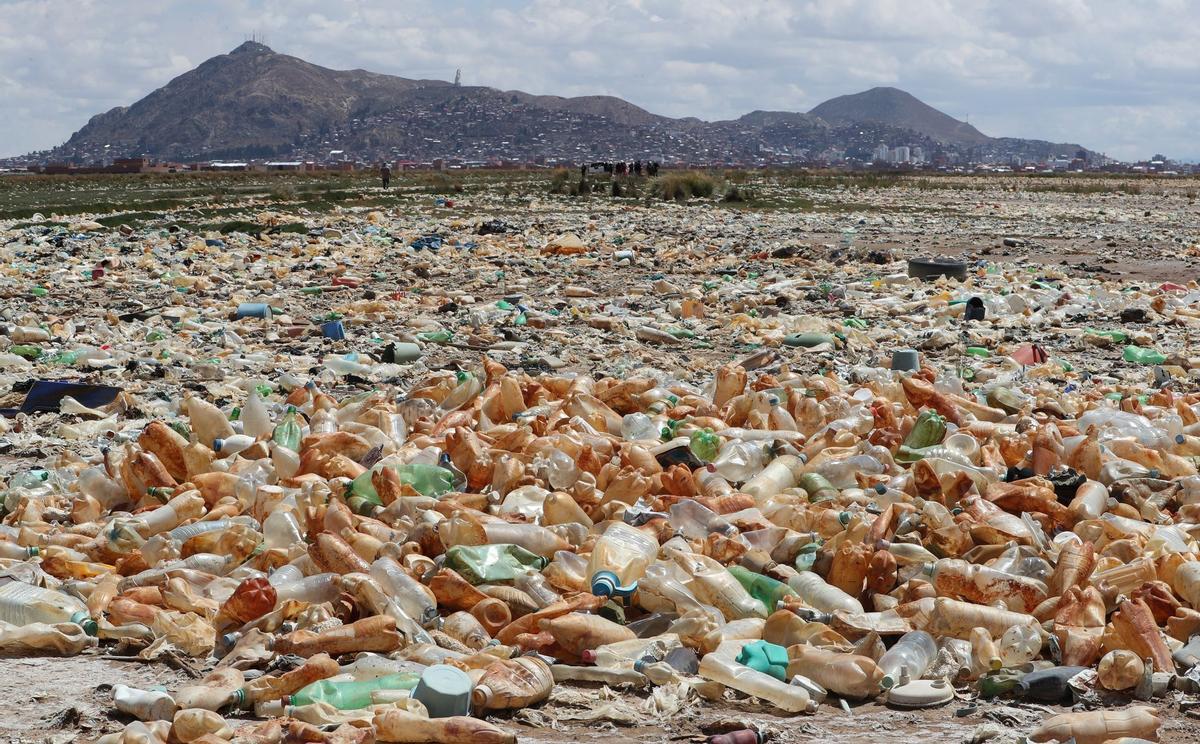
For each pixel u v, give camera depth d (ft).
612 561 20.47
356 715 17.80
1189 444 25.57
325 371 37.50
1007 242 85.76
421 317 48.70
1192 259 75.92
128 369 37.70
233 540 21.63
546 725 18.16
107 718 18.02
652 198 143.13
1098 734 17.72
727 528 21.76
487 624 19.89
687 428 26.04
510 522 21.63
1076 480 23.35
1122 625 19.17
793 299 56.49
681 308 52.75
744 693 18.62
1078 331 48.03
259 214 107.96
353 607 19.94
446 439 24.34
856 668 18.67
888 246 84.84
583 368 39.37
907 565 21.04
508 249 80.38
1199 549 21.62
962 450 24.76
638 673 18.90
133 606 20.01
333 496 22.43
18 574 20.76
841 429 25.55
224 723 17.52
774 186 185.47
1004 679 18.75
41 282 61.11
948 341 43.96
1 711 18.13
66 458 26.40
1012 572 20.70
